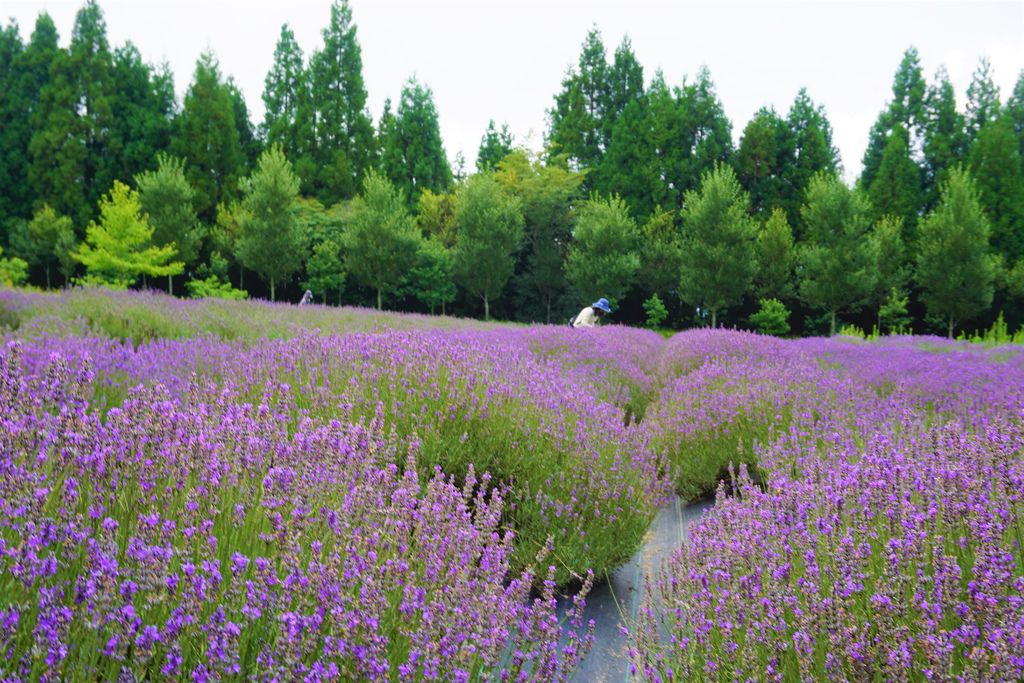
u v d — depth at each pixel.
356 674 1.88
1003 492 3.06
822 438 5.28
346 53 54.44
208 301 16.08
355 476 2.92
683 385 8.01
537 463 4.45
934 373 8.68
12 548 1.68
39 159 44.66
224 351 5.99
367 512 2.62
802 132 51.78
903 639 2.24
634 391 9.30
